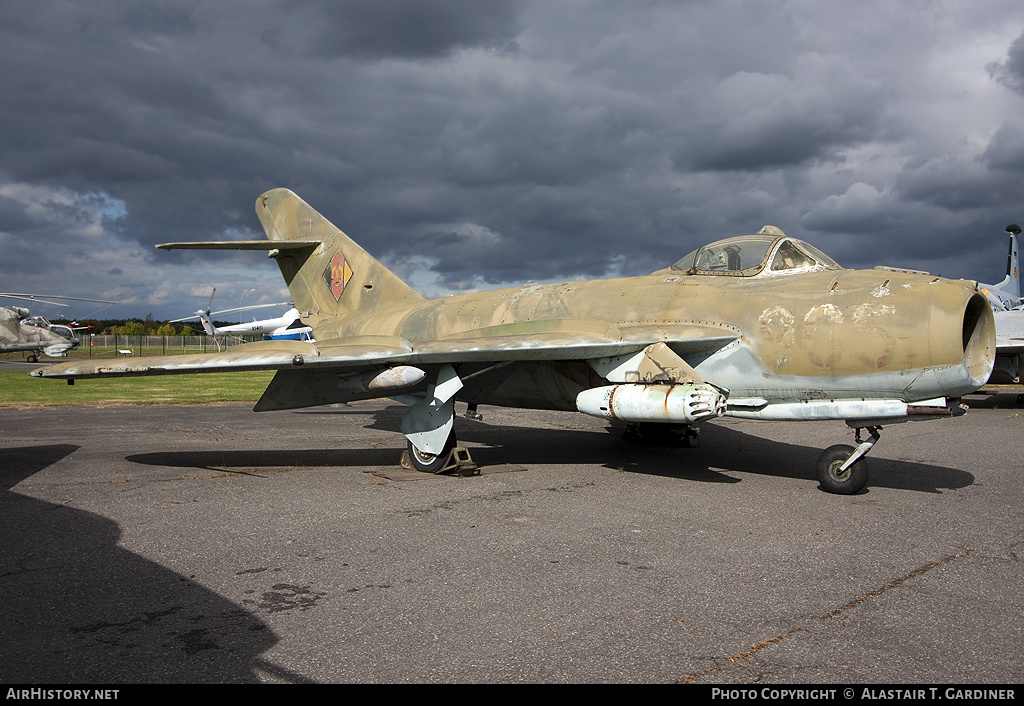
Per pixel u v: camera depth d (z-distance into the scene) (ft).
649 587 13.83
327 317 43.68
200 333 345.10
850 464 22.59
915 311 21.91
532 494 22.94
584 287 31.22
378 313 39.91
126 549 16.25
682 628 11.82
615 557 15.80
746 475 26.63
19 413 50.83
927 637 11.54
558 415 51.75
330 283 43.37
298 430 41.98
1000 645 11.25
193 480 25.25
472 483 24.95
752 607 12.79
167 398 64.18
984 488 24.14
